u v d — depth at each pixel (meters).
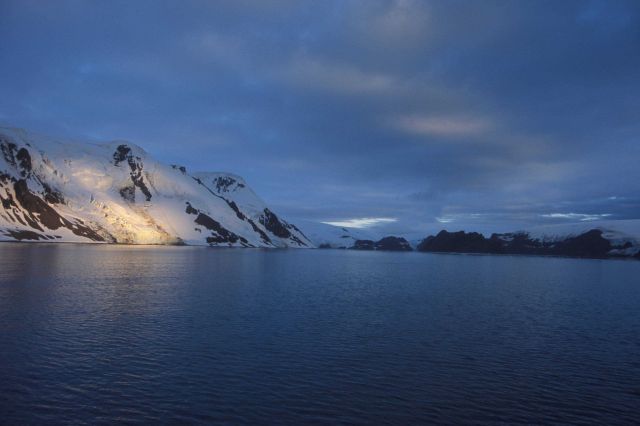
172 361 26.34
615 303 57.28
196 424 18.48
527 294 66.06
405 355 29.39
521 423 19.78
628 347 33.22
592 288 77.56
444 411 20.72
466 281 86.81
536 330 38.69
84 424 18.14
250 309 44.09
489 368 27.25
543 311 49.31
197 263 109.62
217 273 83.19
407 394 22.59
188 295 51.75
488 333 36.88
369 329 36.75
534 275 109.62
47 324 33.91
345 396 22.02
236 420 18.98
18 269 70.75
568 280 95.75
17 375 23.06
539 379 25.50
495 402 21.98
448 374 25.89
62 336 30.70
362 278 87.75
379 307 48.66
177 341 30.73
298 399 21.42
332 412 20.12
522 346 32.84
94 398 20.69
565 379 25.59
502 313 47.22
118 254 130.62
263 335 33.31
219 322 37.31
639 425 19.88
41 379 22.69
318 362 27.22
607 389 24.16
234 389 22.39
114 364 25.41
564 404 21.97
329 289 64.88
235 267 102.12
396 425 19.11
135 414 19.20
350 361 27.62
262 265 115.50
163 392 21.67
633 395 23.34
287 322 38.34
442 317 43.56
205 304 45.88
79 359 26.00
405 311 46.50
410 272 111.50
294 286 66.94
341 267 124.81
